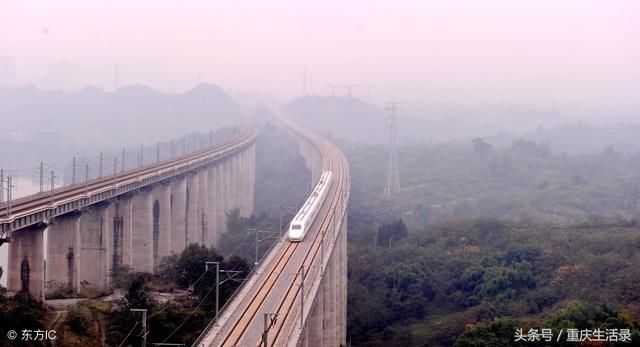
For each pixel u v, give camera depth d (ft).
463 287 424.05
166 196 448.24
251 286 267.80
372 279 458.91
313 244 342.23
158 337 252.83
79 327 251.39
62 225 312.09
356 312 404.98
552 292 377.09
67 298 302.45
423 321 398.01
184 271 311.27
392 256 489.26
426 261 465.88
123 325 256.32
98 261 345.92
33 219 274.36
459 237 517.55
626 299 343.05
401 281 440.04
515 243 465.06
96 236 346.13
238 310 239.30
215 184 573.74
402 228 551.59
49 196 312.09
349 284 444.96
